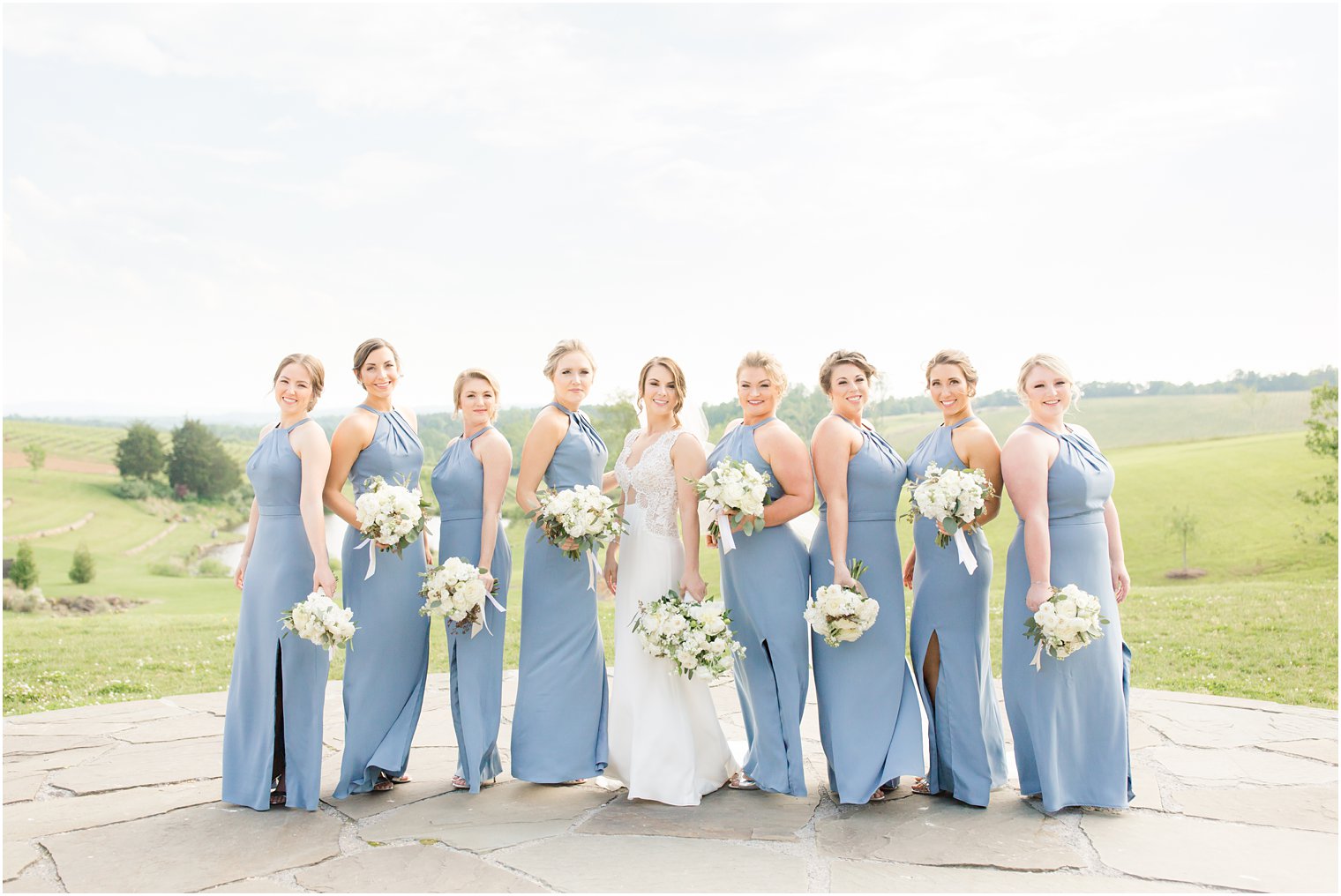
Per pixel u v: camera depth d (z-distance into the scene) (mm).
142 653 10430
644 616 4133
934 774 4238
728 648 4055
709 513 4488
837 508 4191
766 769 4301
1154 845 3607
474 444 4508
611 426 17047
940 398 4336
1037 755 3971
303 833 3857
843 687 4219
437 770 4891
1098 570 4062
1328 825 3844
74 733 5910
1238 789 4332
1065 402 4133
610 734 4434
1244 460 18125
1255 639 9367
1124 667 4188
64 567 21156
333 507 4352
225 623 12742
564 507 4133
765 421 4387
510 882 3291
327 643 3871
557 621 4484
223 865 3496
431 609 4156
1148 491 17875
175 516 23797
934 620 4211
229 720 4266
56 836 3865
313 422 4293
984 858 3473
